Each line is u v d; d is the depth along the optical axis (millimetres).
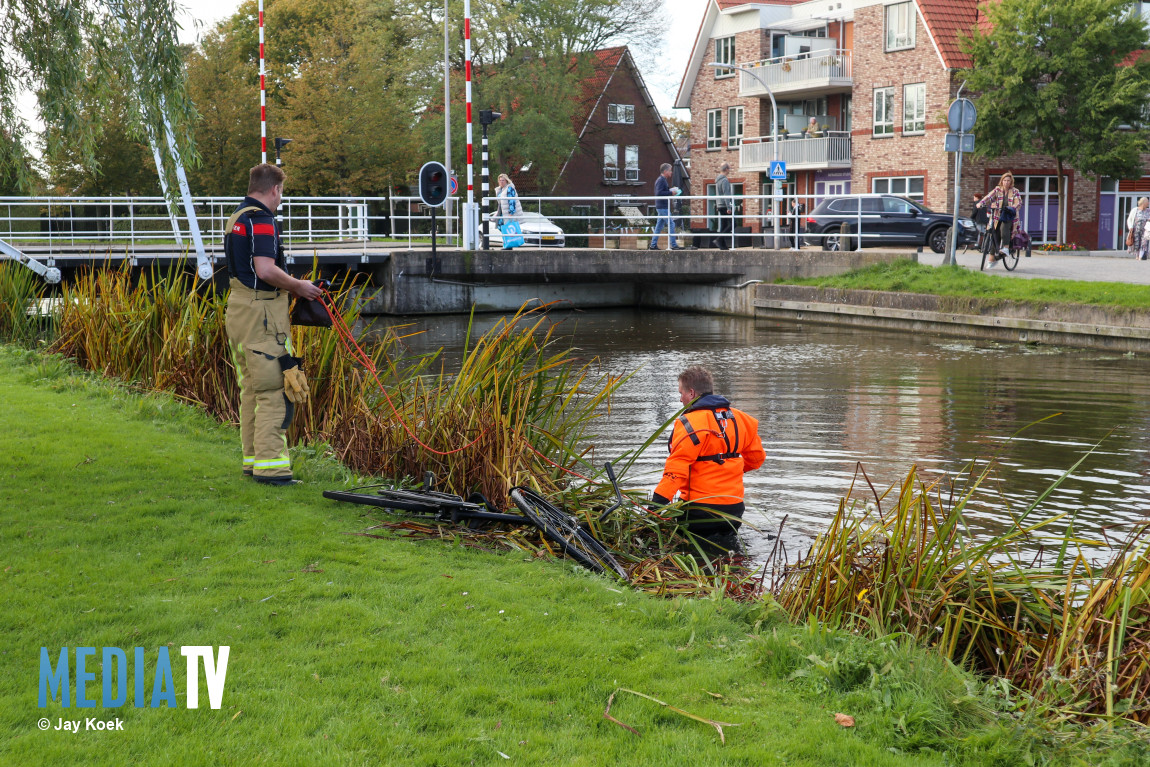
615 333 19062
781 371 13219
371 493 5887
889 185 37031
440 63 40156
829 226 26891
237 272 5832
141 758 2873
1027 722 3209
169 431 7492
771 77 40500
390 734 3021
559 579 4504
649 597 4441
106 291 10195
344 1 47875
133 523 5059
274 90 47750
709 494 5633
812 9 40000
